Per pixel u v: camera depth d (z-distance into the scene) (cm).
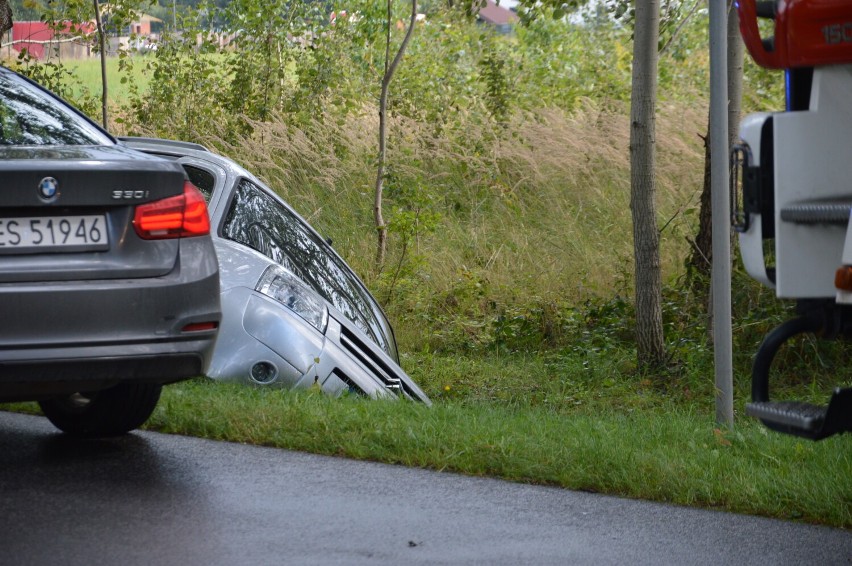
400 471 693
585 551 563
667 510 642
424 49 2598
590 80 2783
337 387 962
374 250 1841
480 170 2042
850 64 521
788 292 524
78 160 616
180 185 648
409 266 1700
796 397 1214
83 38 2266
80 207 613
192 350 638
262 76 2323
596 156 2094
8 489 613
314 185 2059
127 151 675
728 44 1277
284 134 2112
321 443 728
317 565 524
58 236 607
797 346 1318
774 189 530
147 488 627
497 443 722
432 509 620
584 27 2903
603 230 1919
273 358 939
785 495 652
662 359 1284
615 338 1448
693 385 1241
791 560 562
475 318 1636
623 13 1556
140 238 629
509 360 1464
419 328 1605
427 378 1359
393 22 2506
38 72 2222
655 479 676
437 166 2134
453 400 1250
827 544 590
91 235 615
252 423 752
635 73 1209
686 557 561
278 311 959
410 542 562
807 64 525
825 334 536
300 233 1116
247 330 942
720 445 775
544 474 691
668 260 1695
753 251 547
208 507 600
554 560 547
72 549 527
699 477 683
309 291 1012
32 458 682
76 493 612
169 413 764
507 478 693
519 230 1919
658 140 2022
